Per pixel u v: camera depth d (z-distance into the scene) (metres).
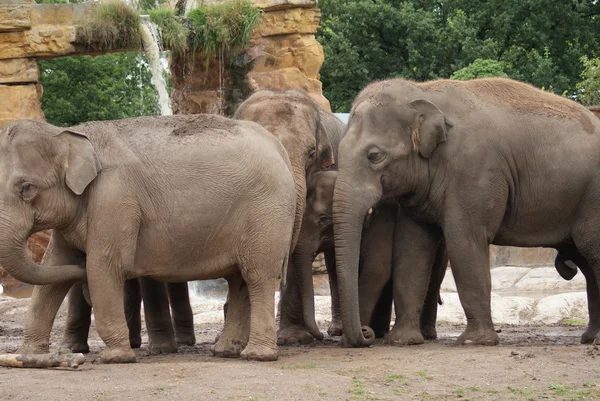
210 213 8.64
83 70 35.78
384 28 38.16
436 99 10.38
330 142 11.47
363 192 10.15
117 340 8.56
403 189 10.33
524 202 10.45
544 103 10.64
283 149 9.22
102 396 7.16
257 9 21.78
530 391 7.67
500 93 10.61
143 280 9.92
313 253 10.68
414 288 10.54
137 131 8.73
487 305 10.23
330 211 10.65
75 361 8.27
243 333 9.28
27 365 8.31
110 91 36.56
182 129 8.80
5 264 8.27
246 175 8.73
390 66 38.34
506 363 8.68
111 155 8.55
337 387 7.65
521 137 10.36
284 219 8.87
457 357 8.98
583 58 31.27
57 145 8.41
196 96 22.39
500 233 10.60
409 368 8.48
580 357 9.00
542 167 10.39
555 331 12.61
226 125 8.93
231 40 21.70
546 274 20.02
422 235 10.59
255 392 7.38
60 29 20.64
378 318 11.48
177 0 23.09
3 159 8.32
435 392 7.61
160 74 21.17
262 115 10.23
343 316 9.99
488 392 7.63
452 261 10.23
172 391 7.33
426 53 37.31
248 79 22.11
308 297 10.65
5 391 7.28
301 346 10.61
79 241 8.57
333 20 38.81
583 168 10.40
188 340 10.97
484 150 10.19
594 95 30.05
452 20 37.38
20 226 8.26
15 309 15.41
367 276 10.92
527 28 37.84
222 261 8.80
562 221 10.57
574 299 14.73
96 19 20.59
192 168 8.64
